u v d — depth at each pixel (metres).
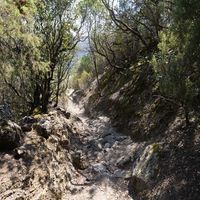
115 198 11.41
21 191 8.75
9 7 11.82
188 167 9.95
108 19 26.05
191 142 11.10
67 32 20.20
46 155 11.33
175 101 12.16
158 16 20.09
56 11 18.88
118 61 30.11
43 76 19.41
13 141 10.67
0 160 9.90
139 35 23.55
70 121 20.56
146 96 18.44
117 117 20.69
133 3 21.89
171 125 13.42
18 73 15.12
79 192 11.70
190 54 9.20
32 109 19.38
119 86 25.86
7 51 13.43
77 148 16.50
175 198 9.26
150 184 10.78
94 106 28.97
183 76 9.85
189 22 9.20
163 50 10.79
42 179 10.04
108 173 13.42
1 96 16.69
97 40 28.84
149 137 14.69
